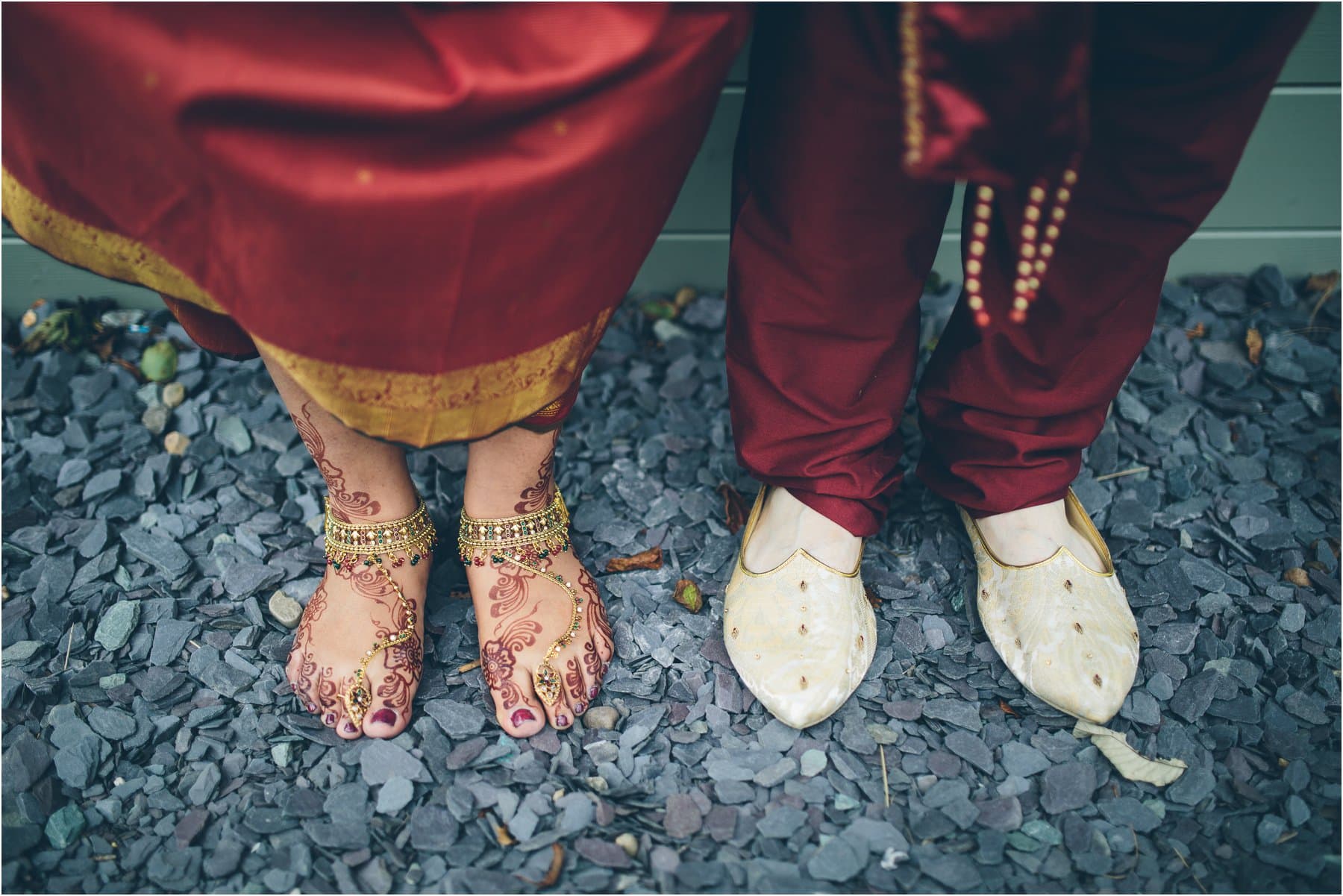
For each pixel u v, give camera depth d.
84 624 1.29
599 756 1.13
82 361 1.71
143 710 1.18
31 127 0.77
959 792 1.10
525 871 1.02
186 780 1.11
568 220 0.81
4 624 1.27
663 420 1.63
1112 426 1.60
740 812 1.08
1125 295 1.00
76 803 1.09
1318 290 1.88
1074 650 1.14
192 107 0.68
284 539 1.41
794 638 1.15
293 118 0.70
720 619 1.30
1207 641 1.26
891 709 1.18
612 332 1.79
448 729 1.15
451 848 1.04
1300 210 1.85
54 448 1.54
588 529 1.43
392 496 1.14
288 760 1.12
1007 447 1.19
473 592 1.20
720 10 0.77
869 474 1.22
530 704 1.14
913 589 1.33
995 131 0.71
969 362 1.15
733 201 1.10
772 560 1.23
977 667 1.23
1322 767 1.12
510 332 0.86
